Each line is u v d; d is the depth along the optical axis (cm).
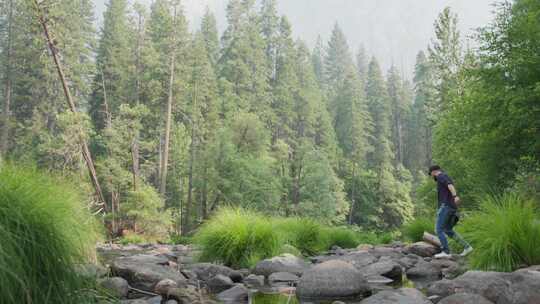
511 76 1286
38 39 2870
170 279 542
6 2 4378
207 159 3472
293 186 4100
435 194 2242
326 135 5784
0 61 4406
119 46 4944
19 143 3731
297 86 6016
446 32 2647
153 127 4681
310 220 1204
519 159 1333
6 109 4250
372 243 1736
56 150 2652
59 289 323
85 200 438
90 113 4669
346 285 510
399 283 594
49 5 2731
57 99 4278
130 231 2708
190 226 3828
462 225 852
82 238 377
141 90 4616
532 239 565
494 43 1295
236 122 3722
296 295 514
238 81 5797
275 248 805
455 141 1606
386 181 5547
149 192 2895
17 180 346
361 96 7344
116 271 551
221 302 473
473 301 395
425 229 1313
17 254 300
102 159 3319
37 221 320
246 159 3422
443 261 753
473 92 1438
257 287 571
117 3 5238
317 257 893
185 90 4369
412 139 7369
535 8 1288
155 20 5266
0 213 305
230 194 3300
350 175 5747
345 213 4916
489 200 684
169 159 4488
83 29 5075
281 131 5700
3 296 281
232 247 785
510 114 1233
